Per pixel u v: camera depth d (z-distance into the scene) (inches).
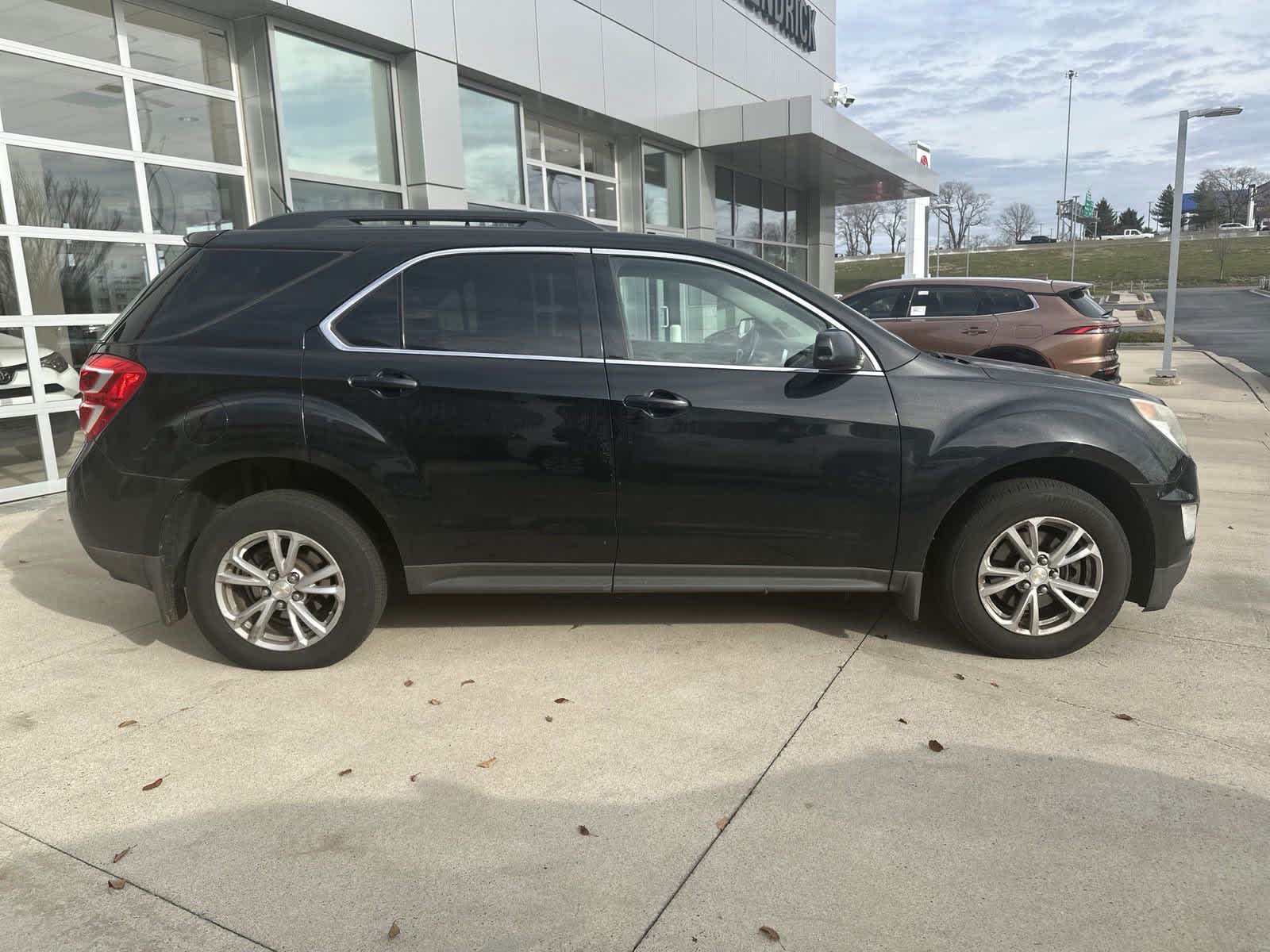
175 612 141.6
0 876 92.3
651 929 84.7
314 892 89.7
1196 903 87.5
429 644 152.7
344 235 141.4
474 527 137.4
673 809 104.0
